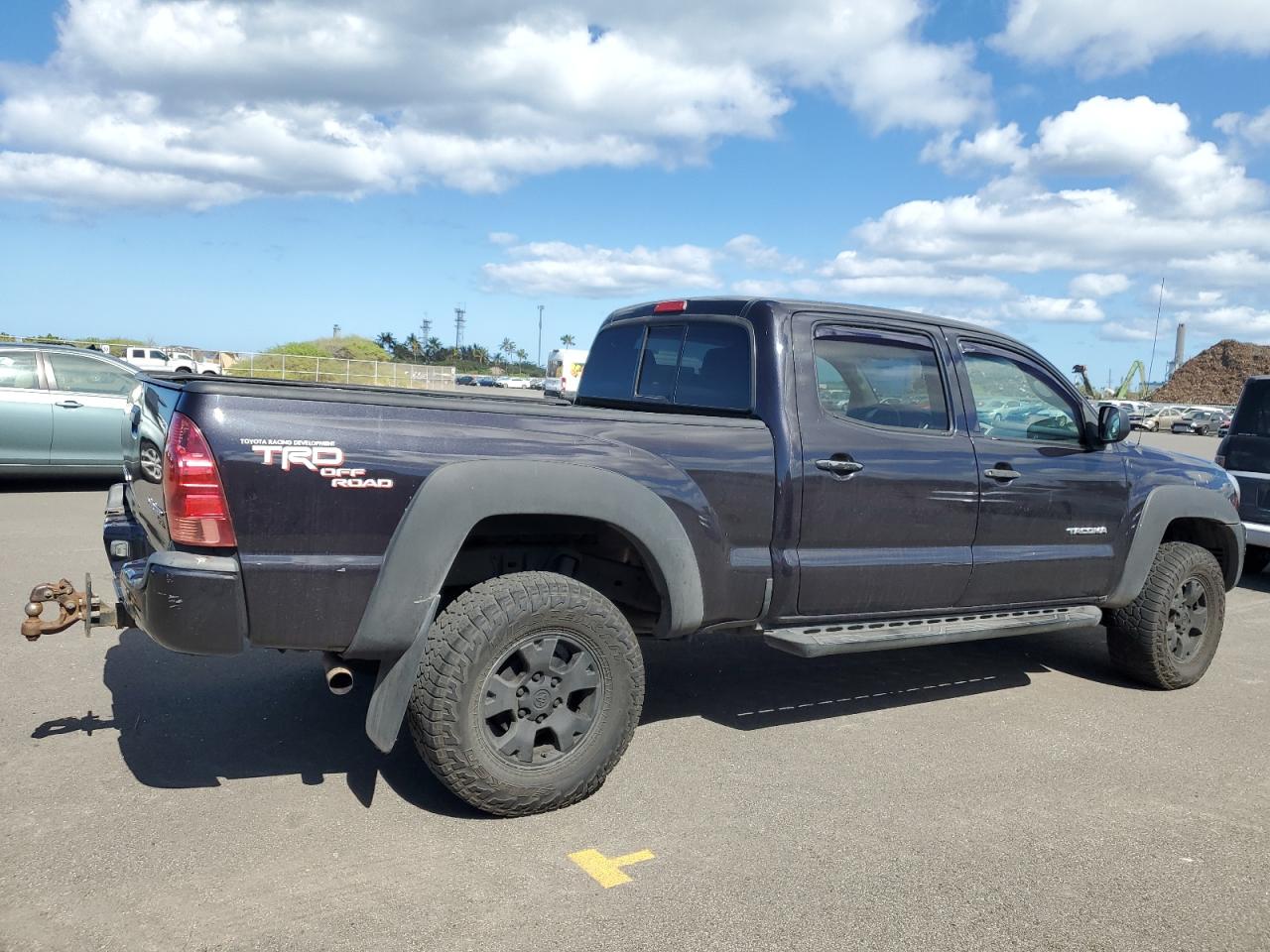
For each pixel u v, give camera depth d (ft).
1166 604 17.67
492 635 10.81
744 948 9.01
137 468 12.46
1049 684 18.40
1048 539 16.30
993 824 11.97
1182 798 13.08
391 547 10.61
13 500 33.17
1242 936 9.67
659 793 12.39
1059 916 9.87
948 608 15.39
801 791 12.66
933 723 15.74
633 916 9.44
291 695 15.24
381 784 12.22
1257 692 18.47
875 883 10.35
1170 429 176.86
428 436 10.91
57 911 9.10
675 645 19.71
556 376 128.67
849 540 14.02
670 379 15.39
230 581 10.03
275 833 10.80
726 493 12.84
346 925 9.07
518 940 8.95
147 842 10.48
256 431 10.12
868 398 14.46
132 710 14.37
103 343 139.23
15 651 16.88
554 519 12.83
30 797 11.44
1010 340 16.39
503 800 11.15
